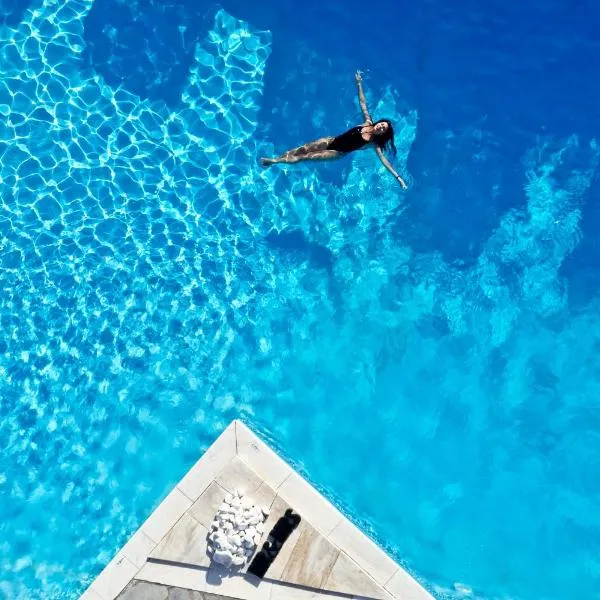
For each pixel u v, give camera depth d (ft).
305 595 29.94
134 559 30.32
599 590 31.14
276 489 30.94
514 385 33.09
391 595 29.91
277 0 35.09
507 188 34.06
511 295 33.60
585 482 32.19
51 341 33.40
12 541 31.76
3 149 34.27
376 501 31.86
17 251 33.86
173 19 34.91
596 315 33.40
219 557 29.84
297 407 32.91
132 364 33.30
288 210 34.35
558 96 34.45
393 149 30.89
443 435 32.73
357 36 34.81
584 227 33.68
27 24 34.63
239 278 34.04
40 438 32.65
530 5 34.88
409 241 34.01
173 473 32.12
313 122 34.45
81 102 34.58
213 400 32.96
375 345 33.53
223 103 34.68
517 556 31.50
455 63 34.63
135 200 34.37
